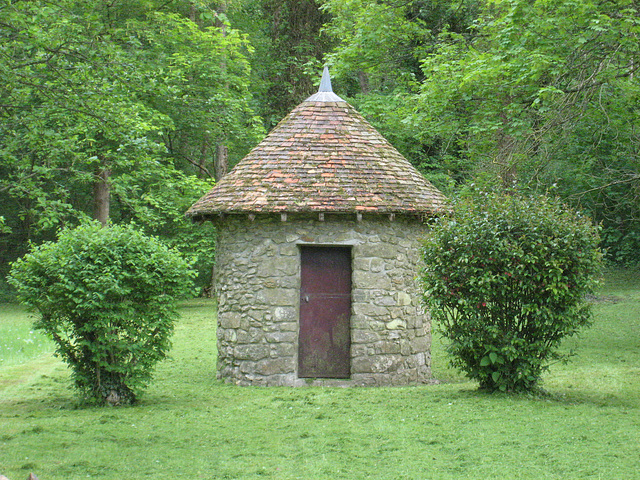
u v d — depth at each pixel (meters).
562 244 8.24
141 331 8.89
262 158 10.97
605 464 5.94
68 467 6.10
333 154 10.94
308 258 10.74
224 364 10.94
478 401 8.38
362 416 7.98
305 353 10.66
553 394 8.92
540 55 11.82
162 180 20.75
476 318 8.41
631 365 11.59
